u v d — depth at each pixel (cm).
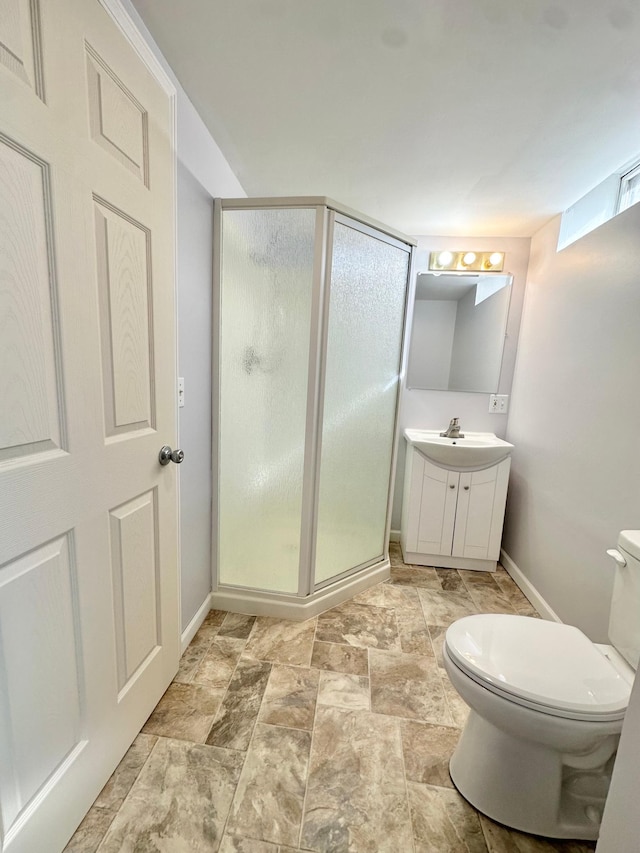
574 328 172
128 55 88
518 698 85
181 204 124
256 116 132
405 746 114
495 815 95
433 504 225
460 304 242
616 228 145
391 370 195
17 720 69
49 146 68
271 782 102
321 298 151
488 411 249
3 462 64
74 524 81
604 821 63
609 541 140
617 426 138
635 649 100
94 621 89
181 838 89
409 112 126
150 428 109
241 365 162
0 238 61
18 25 61
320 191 184
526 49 99
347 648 156
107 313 87
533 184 171
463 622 110
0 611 65
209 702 126
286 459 166
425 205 196
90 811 93
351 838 90
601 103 118
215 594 177
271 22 95
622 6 87
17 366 65
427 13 91
